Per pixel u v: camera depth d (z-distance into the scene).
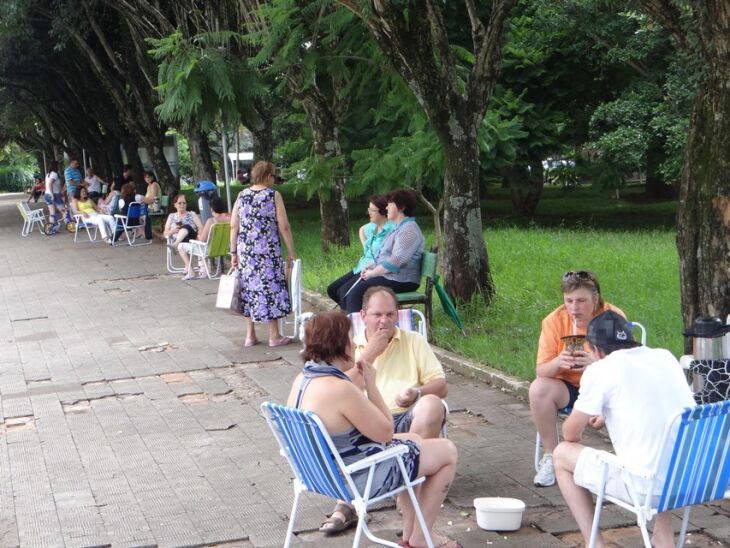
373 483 4.50
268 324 11.02
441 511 5.48
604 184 21.72
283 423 4.53
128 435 7.29
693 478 4.11
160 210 25.45
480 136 15.47
